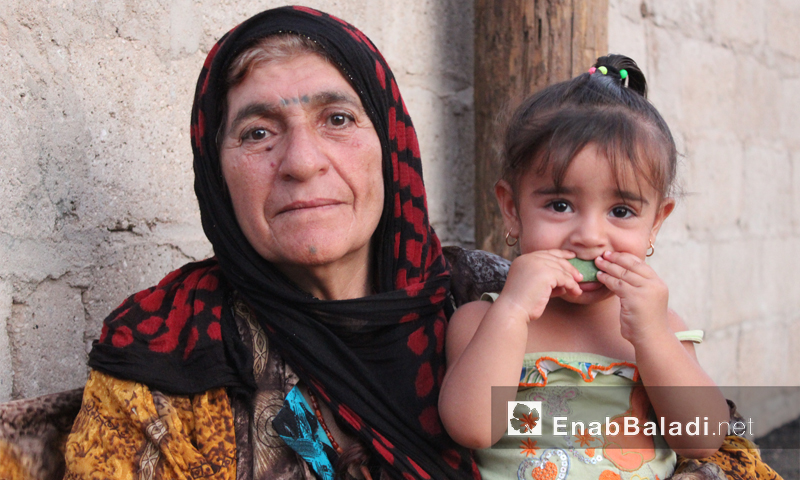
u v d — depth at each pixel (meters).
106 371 1.14
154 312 1.23
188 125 1.78
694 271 3.35
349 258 1.30
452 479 1.26
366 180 1.24
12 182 1.37
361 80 1.25
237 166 1.21
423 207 1.38
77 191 1.50
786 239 4.16
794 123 4.23
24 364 1.40
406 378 1.28
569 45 2.30
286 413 1.18
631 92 1.41
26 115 1.40
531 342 1.36
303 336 1.22
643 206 1.30
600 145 1.25
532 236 1.33
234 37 1.24
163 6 1.70
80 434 1.12
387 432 1.22
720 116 3.53
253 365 1.23
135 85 1.64
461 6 2.50
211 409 1.18
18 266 1.38
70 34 1.49
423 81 2.39
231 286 1.32
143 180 1.66
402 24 2.32
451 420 1.20
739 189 3.70
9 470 1.14
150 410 1.12
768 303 3.99
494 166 2.44
